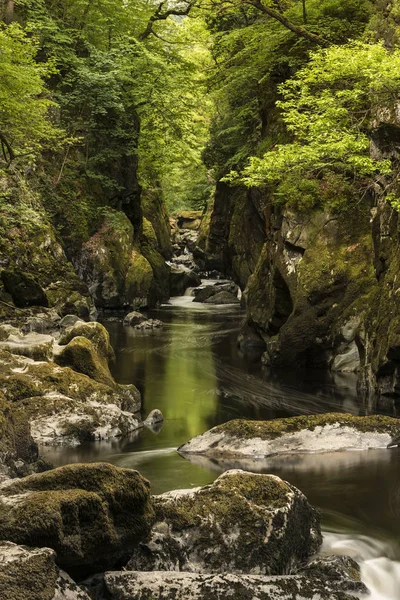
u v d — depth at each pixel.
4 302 18.73
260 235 24.33
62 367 10.38
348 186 14.72
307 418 8.77
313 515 5.84
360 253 14.59
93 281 24.94
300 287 14.73
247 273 25.86
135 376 13.85
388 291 12.36
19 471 6.70
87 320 22.17
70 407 9.30
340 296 14.53
